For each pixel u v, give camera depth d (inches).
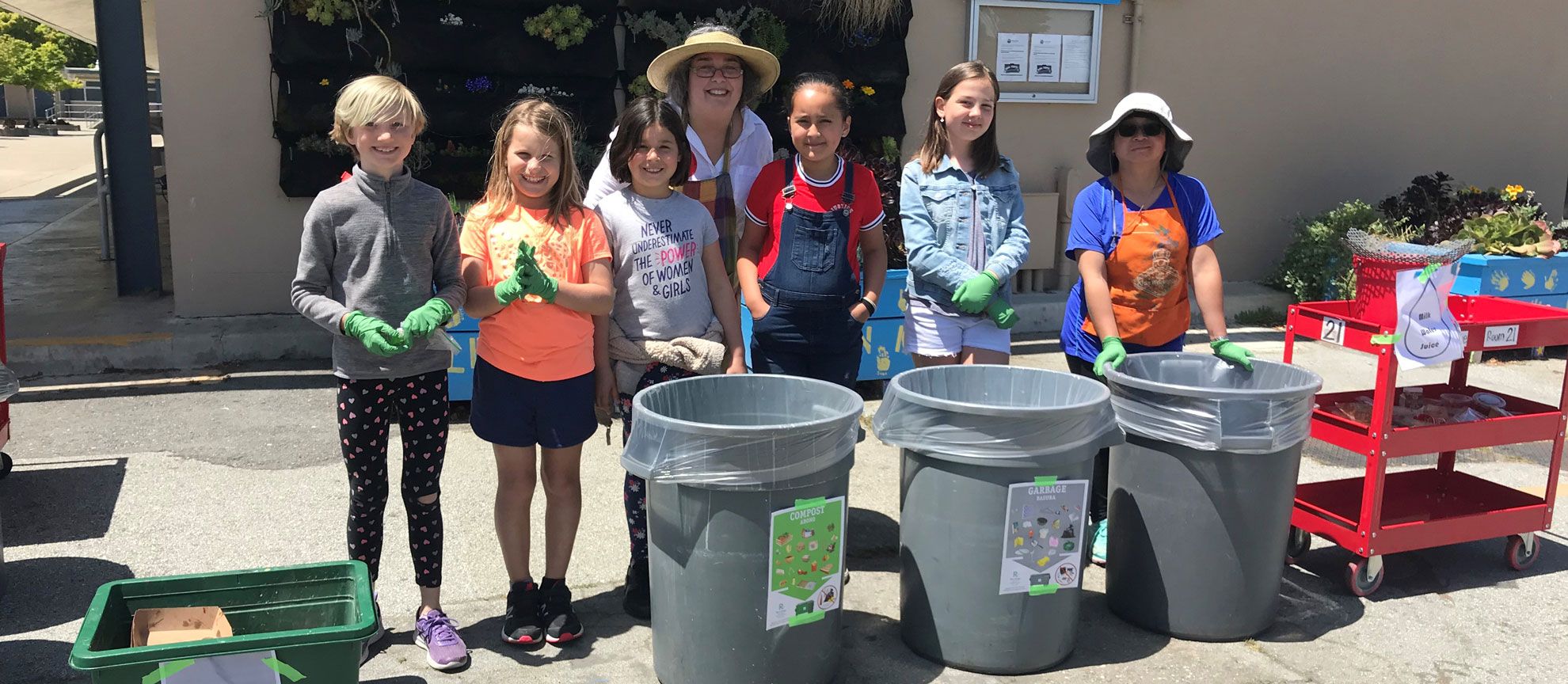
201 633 100.7
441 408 125.0
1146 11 301.9
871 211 144.3
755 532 110.2
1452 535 148.4
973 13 286.0
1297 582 151.9
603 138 264.7
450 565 151.9
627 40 265.3
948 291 144.4
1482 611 143.3
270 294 264.4
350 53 246.5
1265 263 330.3
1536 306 162.7
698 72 139.6
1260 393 124.6
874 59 276.4
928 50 287.6
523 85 258.5
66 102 1980.8
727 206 148.2
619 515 172.6
